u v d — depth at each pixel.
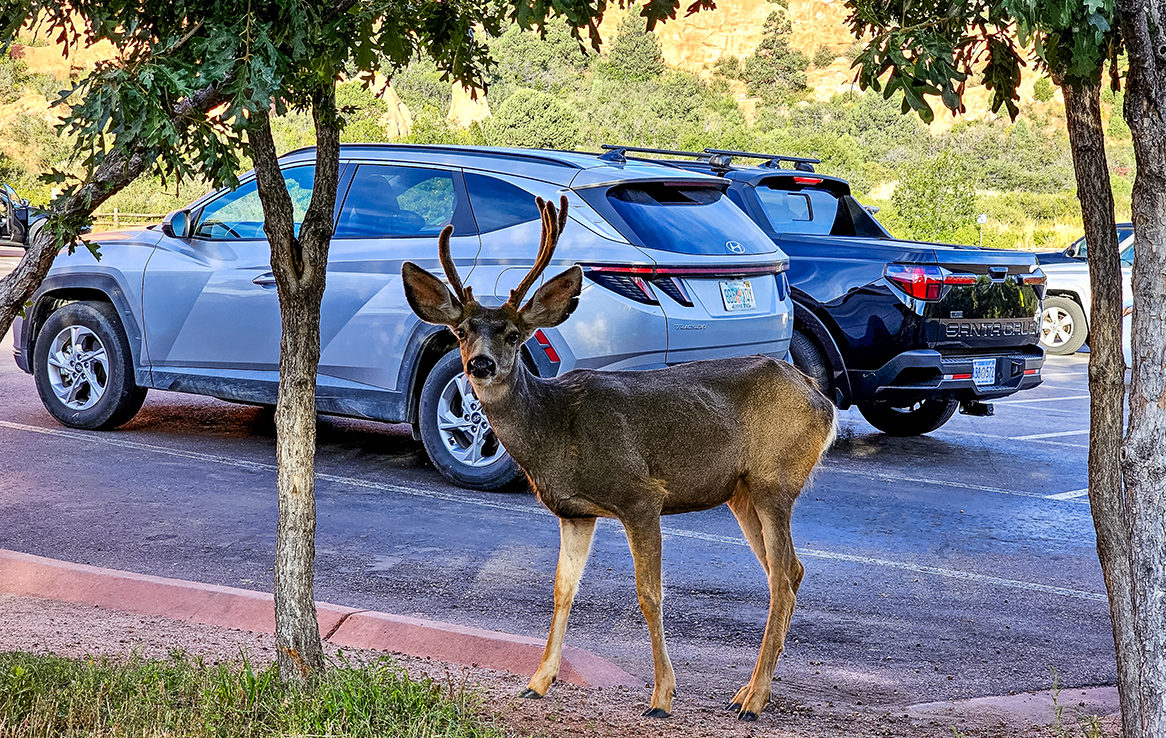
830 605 6.41
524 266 8.27
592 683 5.07
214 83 3.54
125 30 3.62
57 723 3.98
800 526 7.97
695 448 4.91
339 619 5.61
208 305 9.35
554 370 8.02
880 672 5.48
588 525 4.91
